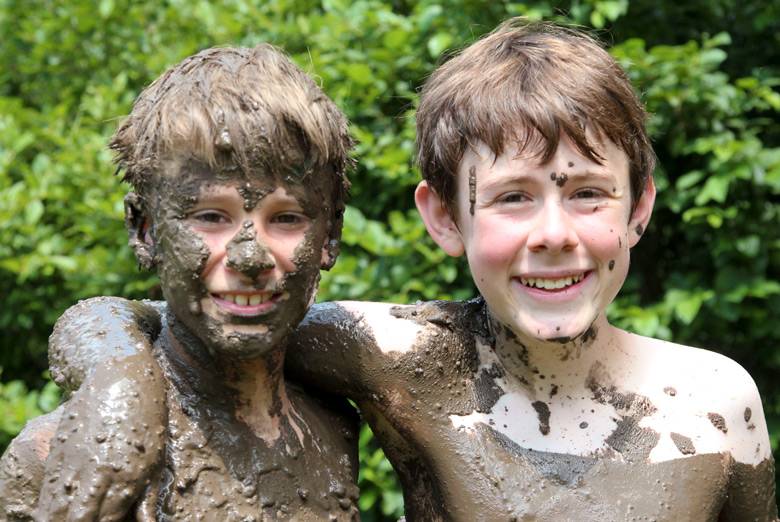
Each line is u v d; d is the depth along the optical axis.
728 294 3.02
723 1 3.48
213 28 3.61
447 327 1.79
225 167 1.37
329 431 1.66
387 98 3.12
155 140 1.42
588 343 1.73
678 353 1.83
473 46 1.81
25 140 3.59
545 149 1.57
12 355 4.09
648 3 3.33
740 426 1.74
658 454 1.66
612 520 1.59
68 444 1.29
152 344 1.54
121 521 1.29
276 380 1.56
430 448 1.71
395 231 3.01
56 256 3.43
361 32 3.27
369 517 3.16
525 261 1.61
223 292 1.41
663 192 3.15
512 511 1.61
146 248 1.48
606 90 1.64
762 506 1.77
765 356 3.31
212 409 1.51
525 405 1.74
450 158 1.70
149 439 1.31
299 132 1.40
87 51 4.02
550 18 3.07
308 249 1.44
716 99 2.97
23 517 1.39
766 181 2.99
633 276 3.29
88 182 3.43
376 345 1.74
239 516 1.45
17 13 4.20
